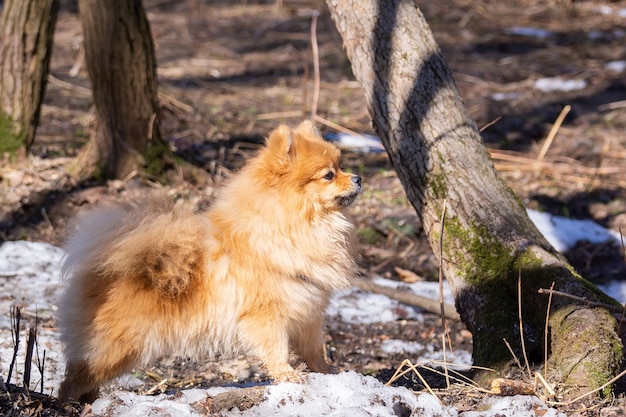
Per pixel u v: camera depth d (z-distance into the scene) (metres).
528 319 5.45
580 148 11.66
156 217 4.98
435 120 6.03
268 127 11.85
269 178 4.95
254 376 6.27
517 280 5.54
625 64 15.13
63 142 10.58
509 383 4.60
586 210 9.96
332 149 5.09
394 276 8.66
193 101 12.69
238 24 18.25
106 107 9.32
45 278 7.60
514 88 13.89
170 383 6.09
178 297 4.88
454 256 5.82
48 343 6.19
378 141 11.57
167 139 10.75
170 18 18.70
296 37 17.05
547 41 16.83
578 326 4.93
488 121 12.30
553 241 9.13
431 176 5.93
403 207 9.78
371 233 9.34
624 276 8.63
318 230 5.02
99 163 9.46
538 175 10.75
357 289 8.15
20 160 9.45
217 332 4.97
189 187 9.60
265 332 4.88
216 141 11.14
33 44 9.29
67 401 4.73
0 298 7.09
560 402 4.53
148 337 4.91
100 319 4.92
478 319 5.59
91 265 4.95
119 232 4.93
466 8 19.05
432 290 8.24
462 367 6.25
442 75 6.21
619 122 12.50
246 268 4.87
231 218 4.98
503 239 5.70
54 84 13.06
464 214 5.81
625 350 5.15
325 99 13.25
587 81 14.29
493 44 16.55
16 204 8.88
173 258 4.86
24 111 9.40
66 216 8.91
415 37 6.28
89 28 9.03
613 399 4.60
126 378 6.02
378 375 6.19
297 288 4.93
